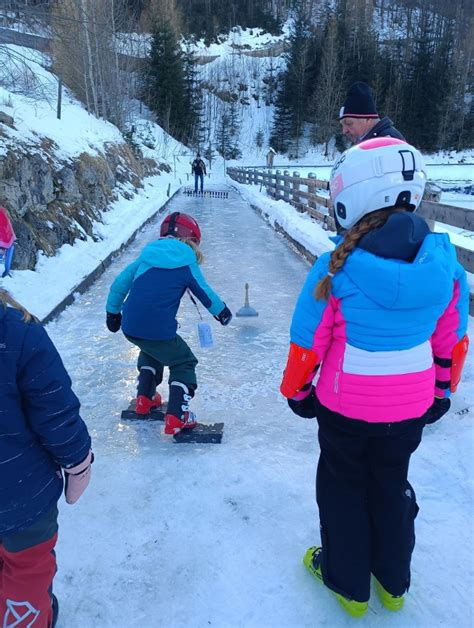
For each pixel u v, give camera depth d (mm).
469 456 2938
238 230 12078
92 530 2463
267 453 3115
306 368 1766
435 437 3164
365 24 69812
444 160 58062
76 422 1449
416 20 81938
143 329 3109
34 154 7691
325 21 75125
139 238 11133
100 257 8102
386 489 1892
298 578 2172
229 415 3607
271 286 7145
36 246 6664
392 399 1717
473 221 4738
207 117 63031
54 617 1921
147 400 3500
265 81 71562
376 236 1598
